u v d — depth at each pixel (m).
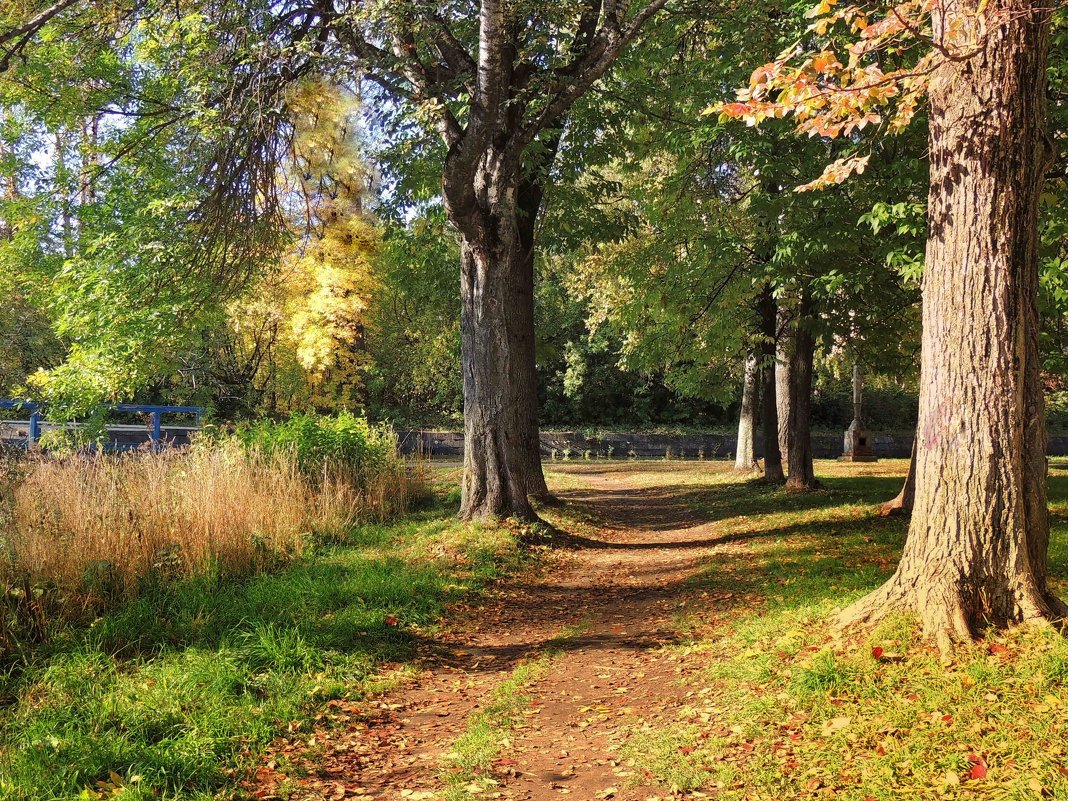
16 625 6.05
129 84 16.02
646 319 20.72
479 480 12.44
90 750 4.25
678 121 15.16
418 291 20.09
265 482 11.66
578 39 11.59
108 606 6.98
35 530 7.22
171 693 5.09
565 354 44.47
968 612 5.16
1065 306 9.77
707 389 22.58
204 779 4.15
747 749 4.36
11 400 16.03
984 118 5.11
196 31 11.07
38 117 16.03
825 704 4.62
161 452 11.38
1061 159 9.27
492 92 9.82
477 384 12.46
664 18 13.97
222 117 11.11
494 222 12.10
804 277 13.84
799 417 17.33
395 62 10.84
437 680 6.17
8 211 16.44
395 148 15.62
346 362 31.36
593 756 4.66
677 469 29.03
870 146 11.16
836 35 9.08
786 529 12.34
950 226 5.30
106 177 15.83
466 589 8.81
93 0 11.69
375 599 7.80
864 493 16.05
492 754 4.66
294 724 4.96
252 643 6.14
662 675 6.04
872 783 3.73
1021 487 5.19
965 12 5.11
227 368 33.50
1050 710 4.08
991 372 5.18
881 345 15.22
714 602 8.08
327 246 24.33
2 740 4.43
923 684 4.60
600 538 13.23
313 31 11.12
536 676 6.24
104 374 14.76
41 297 17.11
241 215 12.20
